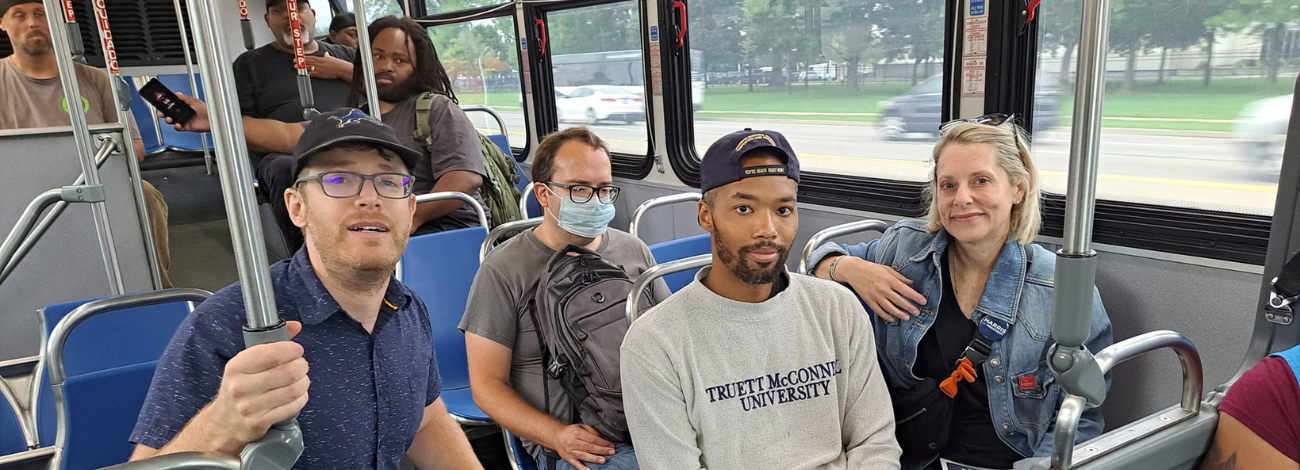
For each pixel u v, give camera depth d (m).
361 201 1.23
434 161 3.28
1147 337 1.17
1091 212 0.90
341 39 4.91
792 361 1.46
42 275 2.83
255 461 0.86
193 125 2.60
